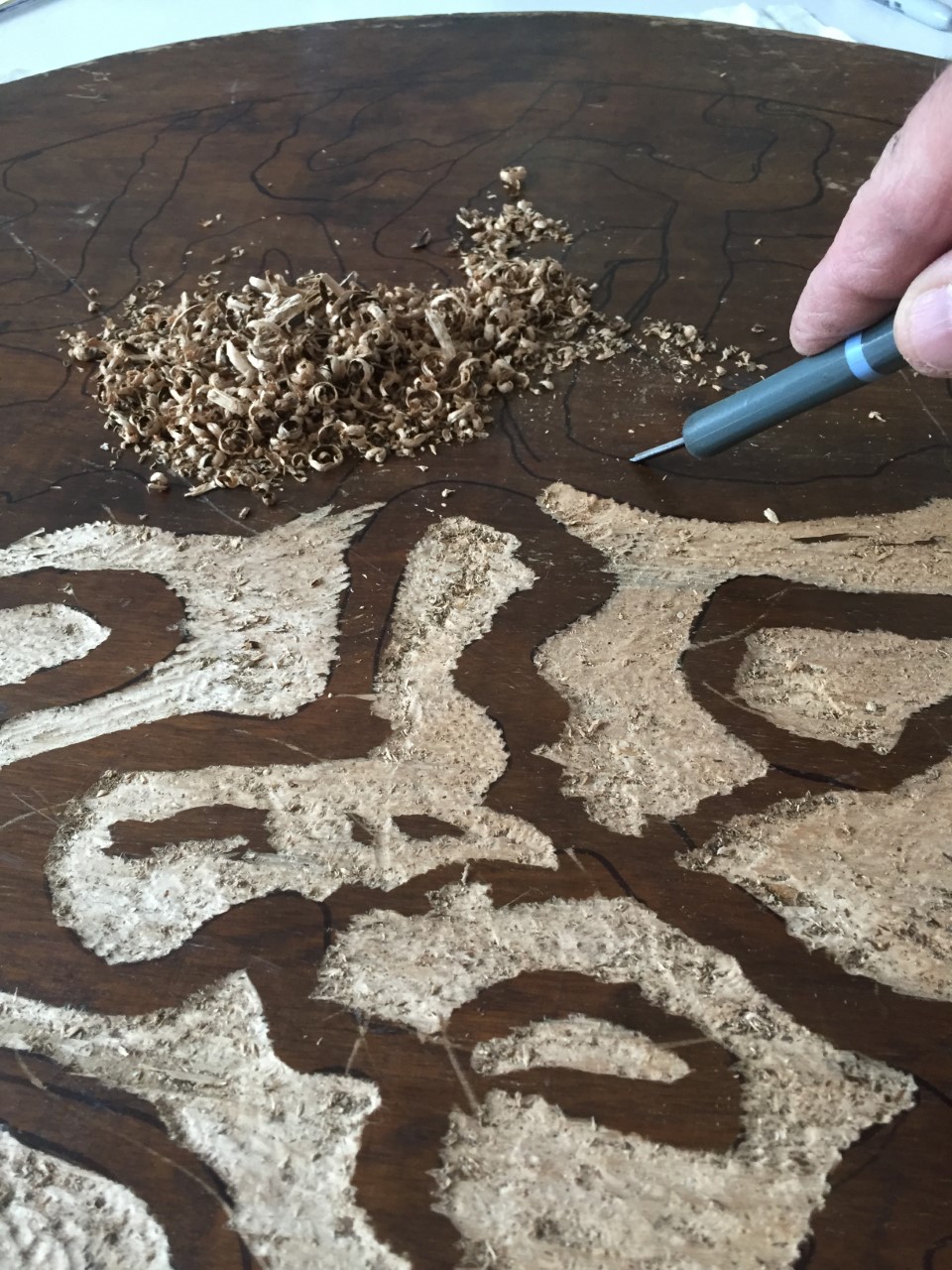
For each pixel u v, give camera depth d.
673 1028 0.17
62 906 0.19
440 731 0.21
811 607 0.23
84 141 0.35
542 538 0.24
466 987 0.18
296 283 0.30
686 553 0.24
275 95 0.37
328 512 0.25
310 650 0.23
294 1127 0.16
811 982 0.18
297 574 0.24
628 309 0.29
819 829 0.19
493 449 0.26
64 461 0.26
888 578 0.23
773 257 0.30
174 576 0.24
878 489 0.25
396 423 0.26
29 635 0.23
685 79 0.36
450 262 0.31
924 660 0.22
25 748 0.21
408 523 0.25
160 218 0.32
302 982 0.18
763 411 0.22
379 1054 0.17
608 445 0.26
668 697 0.22
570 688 0.22
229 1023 0.18
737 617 0.23
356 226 0.32
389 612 0.23
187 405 0.27
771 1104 0.16
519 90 0.36
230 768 0.21
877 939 0.18
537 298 0.28
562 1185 0.16
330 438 0.26
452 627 0.23
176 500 0.26
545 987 0.18
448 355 0.27
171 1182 0.16
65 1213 0.16
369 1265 0.15
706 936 0.18
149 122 0.36
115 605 0.24
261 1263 0.15
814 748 0.21
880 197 0.19
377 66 0.38
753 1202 0.16
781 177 0.32
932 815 0.20
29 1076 0.17
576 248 0.31
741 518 0.24
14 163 0.35
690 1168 0.16
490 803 0.20
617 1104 0.17
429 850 0.20
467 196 0.33
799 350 0.23
